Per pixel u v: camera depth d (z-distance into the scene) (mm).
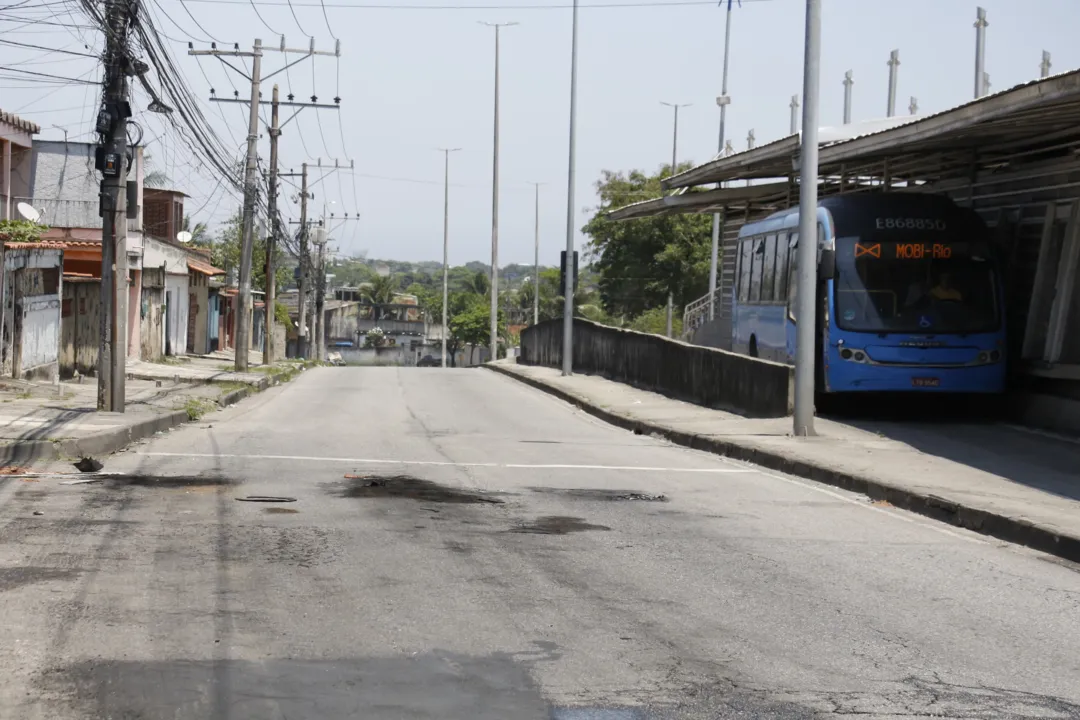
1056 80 13359
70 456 13992
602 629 6613
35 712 4879
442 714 5055
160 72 18500
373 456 15219
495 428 20375
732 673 5836
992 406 20141
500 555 8672
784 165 27094
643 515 10906
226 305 62656
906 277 19344
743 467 15156
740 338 26922
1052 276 18797
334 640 6168
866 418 19953
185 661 5680
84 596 6879
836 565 8781
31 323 23406
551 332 41688
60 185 35000
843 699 5449
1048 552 9664
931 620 7145
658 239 64312
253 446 15992
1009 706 5430
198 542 8695
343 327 116438
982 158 21031
